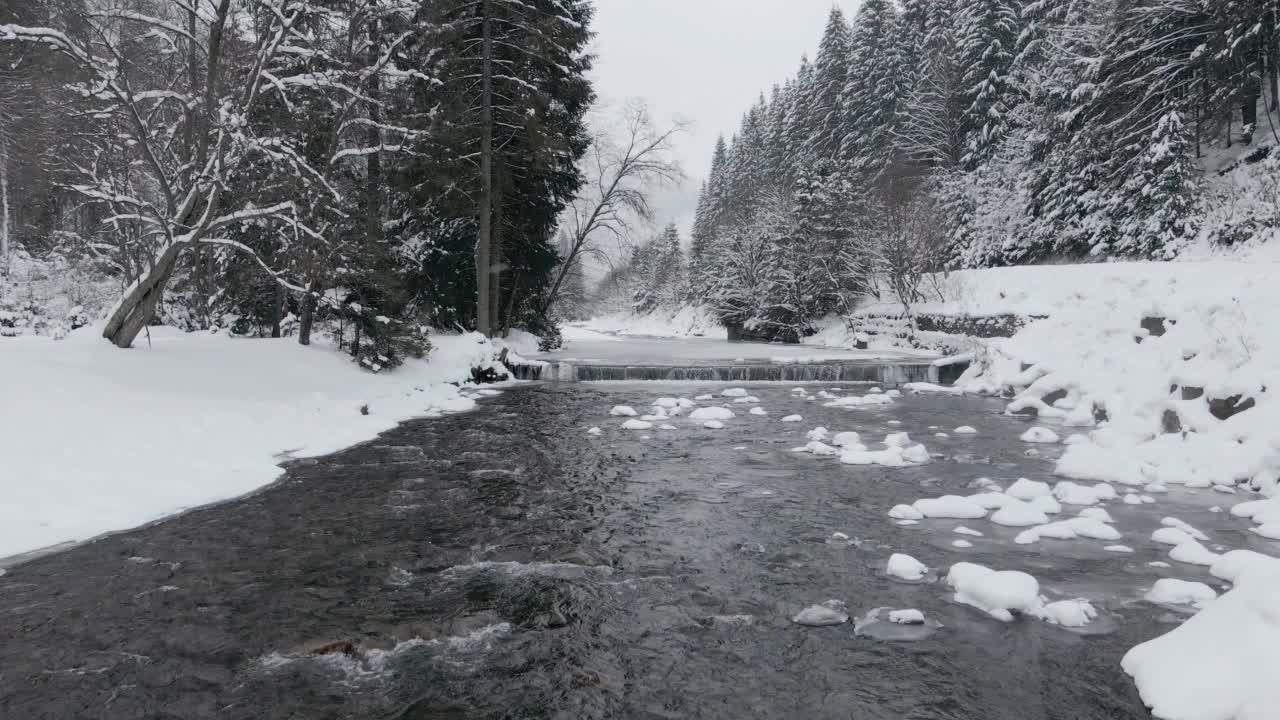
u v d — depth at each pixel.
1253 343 10.31
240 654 4.59
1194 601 5.33
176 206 12.84
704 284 62.47
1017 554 6.52
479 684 4.23
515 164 26.09
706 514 7.92
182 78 14.21
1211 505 8.05
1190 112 24.75
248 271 17.38
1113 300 15.76
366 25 15.95
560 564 6.33
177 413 9.97
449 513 7.88
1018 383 17.09
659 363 24.47
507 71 24.30
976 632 4.92
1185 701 3.78
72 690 4.09
